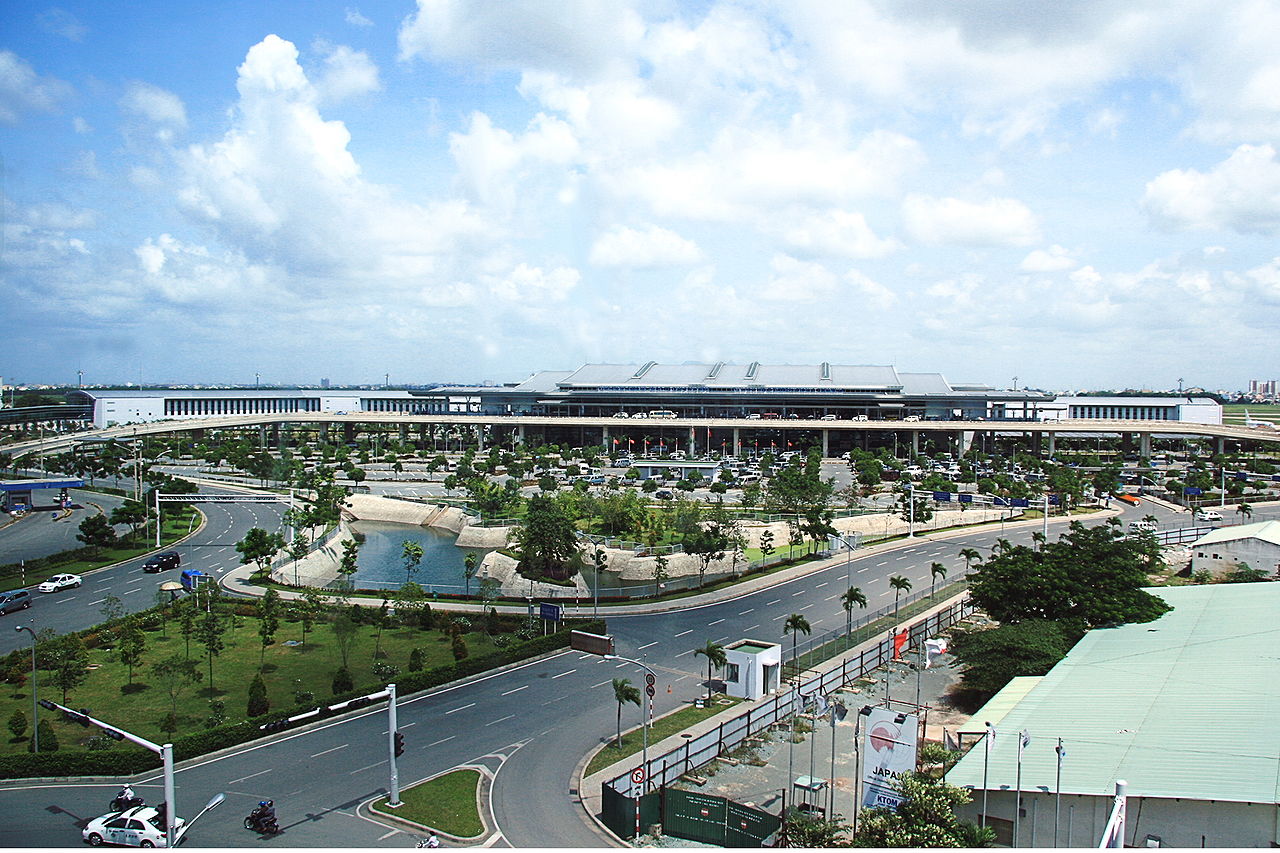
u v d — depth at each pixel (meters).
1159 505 187.38
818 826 48.94
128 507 142.00
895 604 104.94
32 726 67.31
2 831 51.88
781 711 72.88
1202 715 54.72
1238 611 79.69
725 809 52.03
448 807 55.81
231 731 65.25
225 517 170.00
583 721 71.00
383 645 90.56
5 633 93.19
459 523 168.62
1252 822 42.81
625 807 52.72
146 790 58.00
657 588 113.62
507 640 89.94
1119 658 70.06
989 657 72.44
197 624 93.25
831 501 178.75
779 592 115.31
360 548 152.88
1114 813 36.66
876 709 52.78
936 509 170.12
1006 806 48.75
